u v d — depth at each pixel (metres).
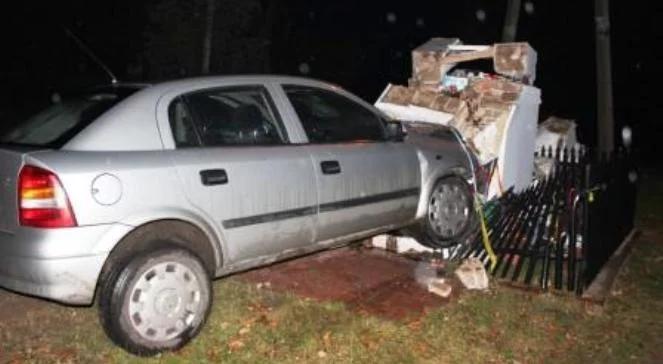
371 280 5.75
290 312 4.96
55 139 4.16
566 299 5.44
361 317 4.93
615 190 6.80
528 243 5.86
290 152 4.93
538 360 4.52
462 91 7.93
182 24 8.90
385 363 4.30
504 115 7.42
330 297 5.33
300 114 5.18
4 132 4.64
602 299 5.46
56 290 3.84
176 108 4.43
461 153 6.63
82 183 3.85
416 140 6.20
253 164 4.64
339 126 5.49
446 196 6.38
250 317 4.89
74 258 3.84
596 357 4.62
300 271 5.94
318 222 5.12
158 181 4.14
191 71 9.02
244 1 9.23
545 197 6.14
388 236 6.56
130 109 4.23
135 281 4.03
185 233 4.37
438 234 6.31
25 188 3.83
